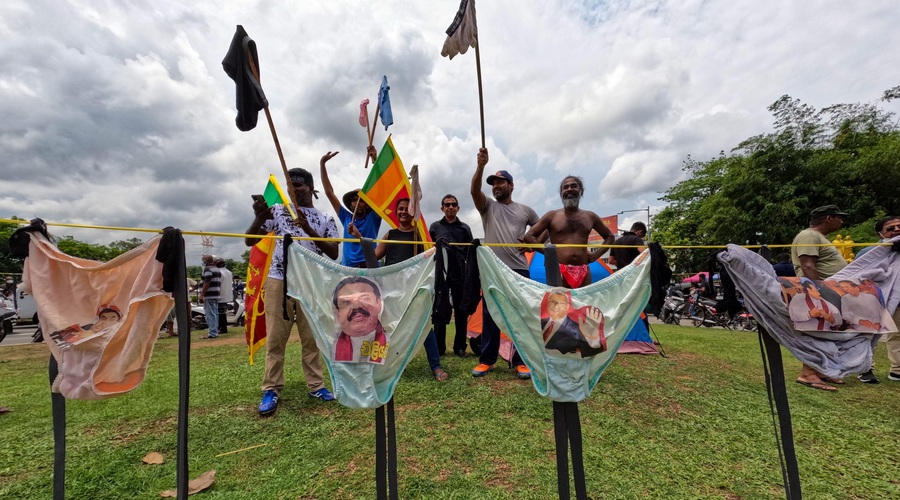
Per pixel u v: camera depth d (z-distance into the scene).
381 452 1.74
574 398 1.71
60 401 1.65
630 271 1.85
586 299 1.77
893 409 3.21
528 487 2.03
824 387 3.74
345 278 1.78
